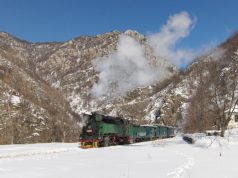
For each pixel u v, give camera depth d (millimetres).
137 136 60250
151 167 21031
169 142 52656
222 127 49344
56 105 105938
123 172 18656
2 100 82500
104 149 37594
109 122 49906
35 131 81125
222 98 60125
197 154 31453
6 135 71250
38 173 18219
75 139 86188
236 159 26812
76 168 20453
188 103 117562
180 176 17641
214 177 17578
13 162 23609
